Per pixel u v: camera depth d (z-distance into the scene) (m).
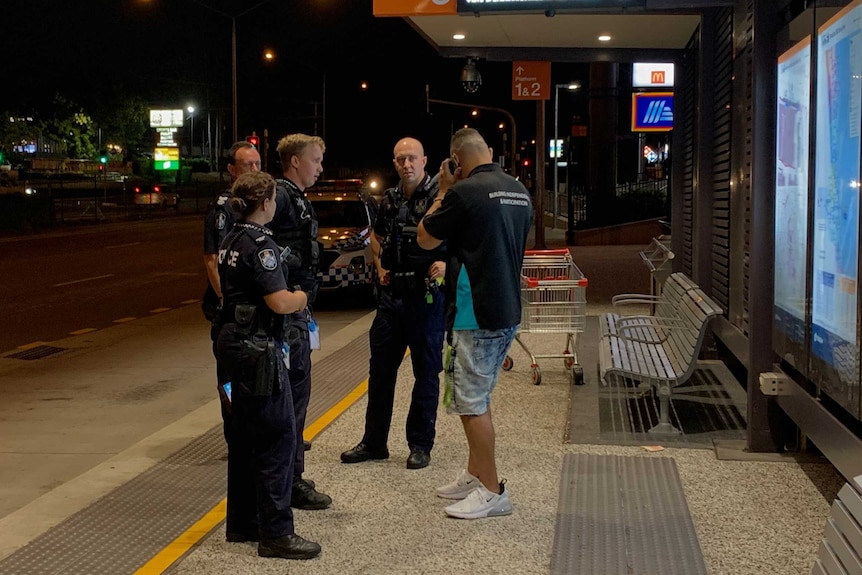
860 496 2.84
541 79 19.61
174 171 75.81
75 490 5.42
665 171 31.11
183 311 14.34
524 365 8.77
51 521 4.91
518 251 4.67
